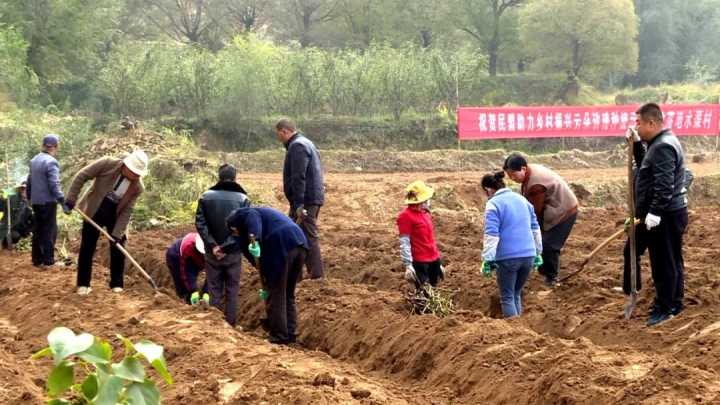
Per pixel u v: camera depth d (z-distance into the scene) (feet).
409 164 104.78
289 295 32.63
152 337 28.78
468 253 47.09
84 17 135.23
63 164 72.74
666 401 20.10
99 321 32.07
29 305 36.04
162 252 50.62
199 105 120.78
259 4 176.65
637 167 31.17
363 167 103.96
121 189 35.99
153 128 94.02
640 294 32.42
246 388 22.99
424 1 175.52
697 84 171.53
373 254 46.47
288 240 31.48
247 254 32.45
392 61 126.00
